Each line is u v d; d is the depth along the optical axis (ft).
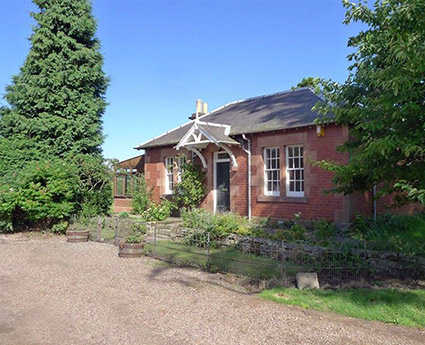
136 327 16.46
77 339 15.33
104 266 27.73
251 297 20.39
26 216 42.93
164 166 58.23
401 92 18.88
